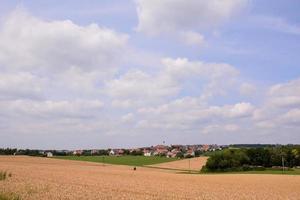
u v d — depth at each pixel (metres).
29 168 92.44
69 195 39.28
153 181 66.88
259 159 145.00
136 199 38.69
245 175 97.25
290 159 149.25
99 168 117.25
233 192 49.50
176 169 142.12
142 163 165.38
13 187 42.31
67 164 134.88
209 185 61.06
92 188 48.41
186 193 46.91
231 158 135.75
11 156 167.25
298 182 70.75
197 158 182.38
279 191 52.00
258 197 44.25
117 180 65.94
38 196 36.69
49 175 70.38
